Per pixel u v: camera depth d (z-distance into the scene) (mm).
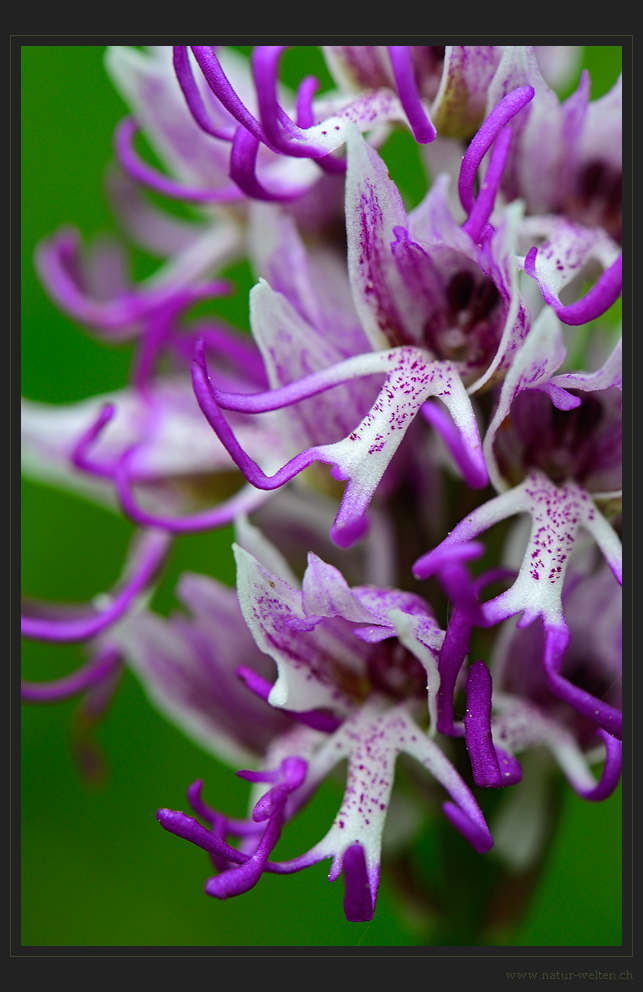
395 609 124
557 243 130
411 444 136
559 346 121
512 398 122
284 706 129
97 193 180
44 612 151
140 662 145
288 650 129
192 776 177
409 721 130
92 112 178
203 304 179
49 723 176
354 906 124
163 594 179
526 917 142
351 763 129
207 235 152
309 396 125
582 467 128
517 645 134
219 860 129
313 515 145
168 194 142
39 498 176
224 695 144
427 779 138
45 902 174
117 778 177
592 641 134
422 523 137
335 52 132
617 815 168
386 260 125
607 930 169
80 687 149
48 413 152
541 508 127
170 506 148
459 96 129
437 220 122
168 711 146
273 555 135
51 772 176
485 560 136
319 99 139
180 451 146
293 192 132
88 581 178
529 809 140
